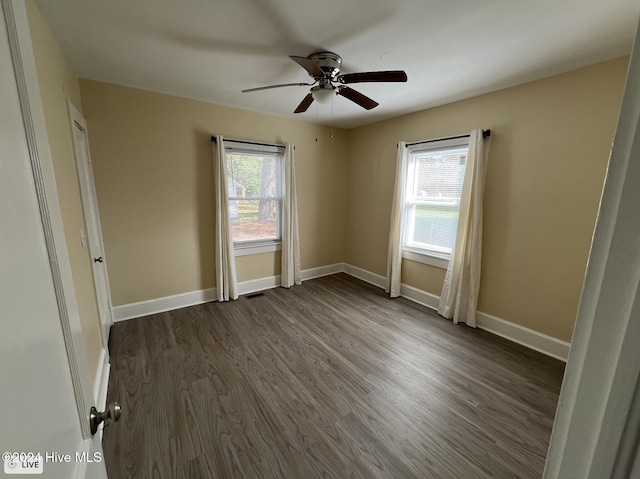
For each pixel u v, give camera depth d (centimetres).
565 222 236
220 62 222
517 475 145
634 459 32
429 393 202
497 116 271
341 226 479
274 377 216
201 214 339
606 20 161
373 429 171
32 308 47
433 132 330
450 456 155
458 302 305
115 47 198
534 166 250
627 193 30
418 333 287
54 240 58
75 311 68
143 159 294
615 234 31
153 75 248
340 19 166
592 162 219
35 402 45
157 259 317
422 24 169
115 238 289
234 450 156
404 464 150
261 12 160
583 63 213
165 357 238
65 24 167
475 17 162
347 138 455
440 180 335
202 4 153
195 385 205
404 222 372
